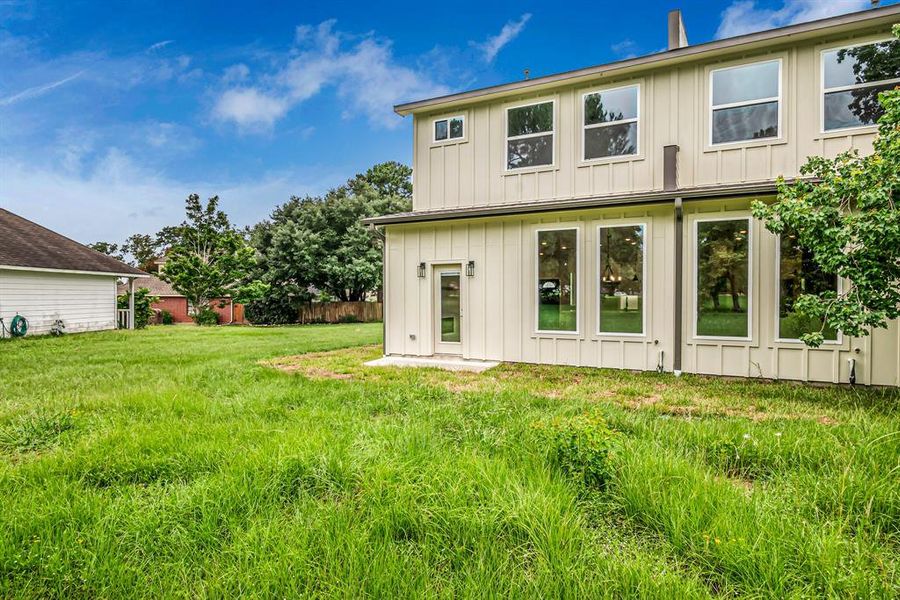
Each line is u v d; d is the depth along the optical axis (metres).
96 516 2.45
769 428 3.81
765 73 6.87
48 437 3.88
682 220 6.82
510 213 7.92
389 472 2.81
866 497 2.51
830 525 2.30
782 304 6.48
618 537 2.31
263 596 1.88
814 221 5.01
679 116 7.38
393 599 1.84
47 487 2.81
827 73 6.55
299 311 25.16
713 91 7.18
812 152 6.59
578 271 7.80
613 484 2.75
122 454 3.31
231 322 28.00
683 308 7.05
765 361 6.57
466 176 9.01
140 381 6.38
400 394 5.39
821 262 5.18
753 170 6.89
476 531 2.27
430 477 2.76
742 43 6.79
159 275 25.03
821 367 6.27
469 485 2.63
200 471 3.08
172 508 2.52
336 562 2.04
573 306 7.86
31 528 2.33
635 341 7.38
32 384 6.21
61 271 14.49
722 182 7.07
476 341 8.62
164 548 2.21
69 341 12.45
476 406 4.75
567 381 6.45
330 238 25.44
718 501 2.47
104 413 4.54
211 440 3.60
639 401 5.25
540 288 8.11
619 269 7.51
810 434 3.60
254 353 9.83
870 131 6.28
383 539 2.26
